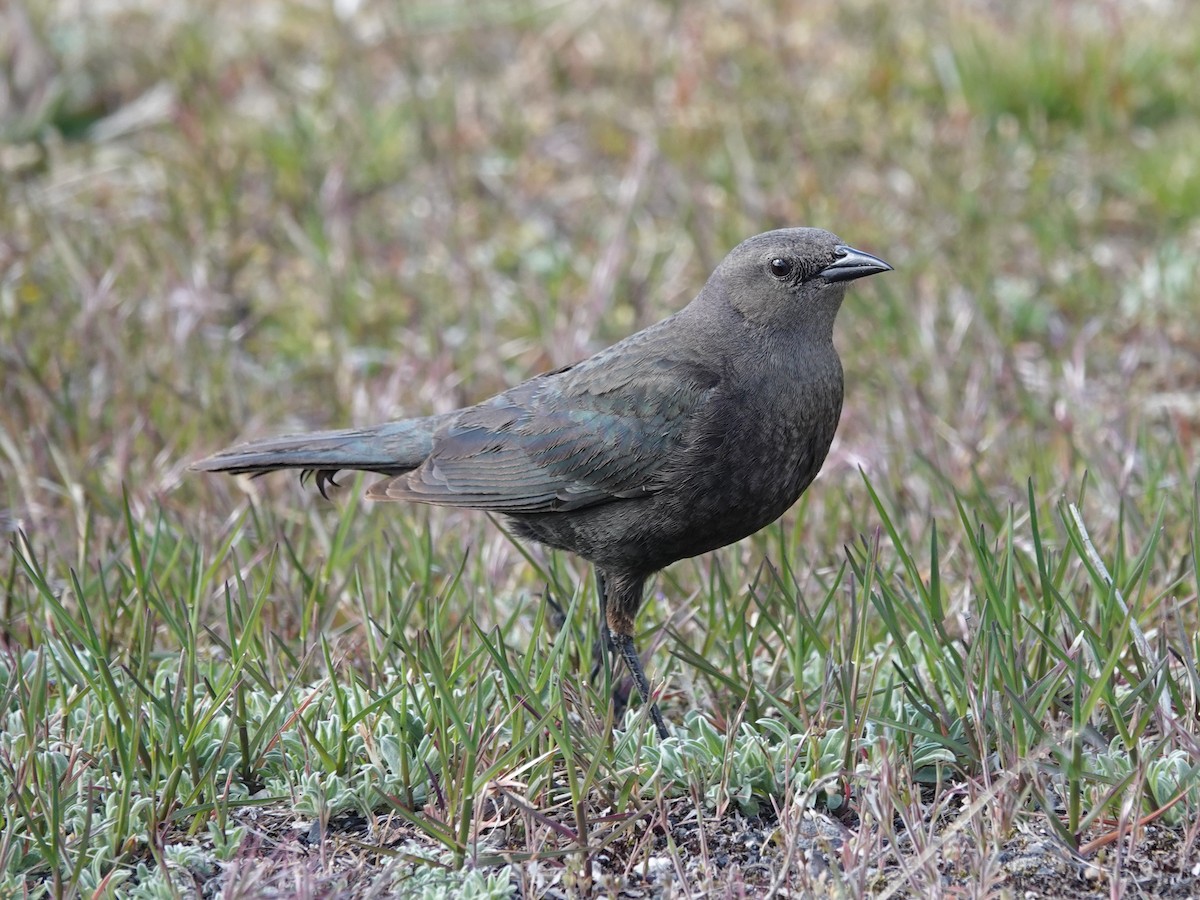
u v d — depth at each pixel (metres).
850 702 7.98
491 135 17.66
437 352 13.91
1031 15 18.70
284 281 15.31
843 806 7.90
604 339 14.30
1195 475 10.76
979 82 17.70
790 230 9.11
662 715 9.14
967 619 8.65
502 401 9.49
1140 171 16.27
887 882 7.23
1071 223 15.56
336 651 9.25
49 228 15.36
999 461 11.87
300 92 18.48
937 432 12.23
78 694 8.34
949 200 15.85
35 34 18.41
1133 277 14.96
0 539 11.33
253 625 8.59
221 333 14.59
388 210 16.59
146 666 8.52
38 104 18.09
